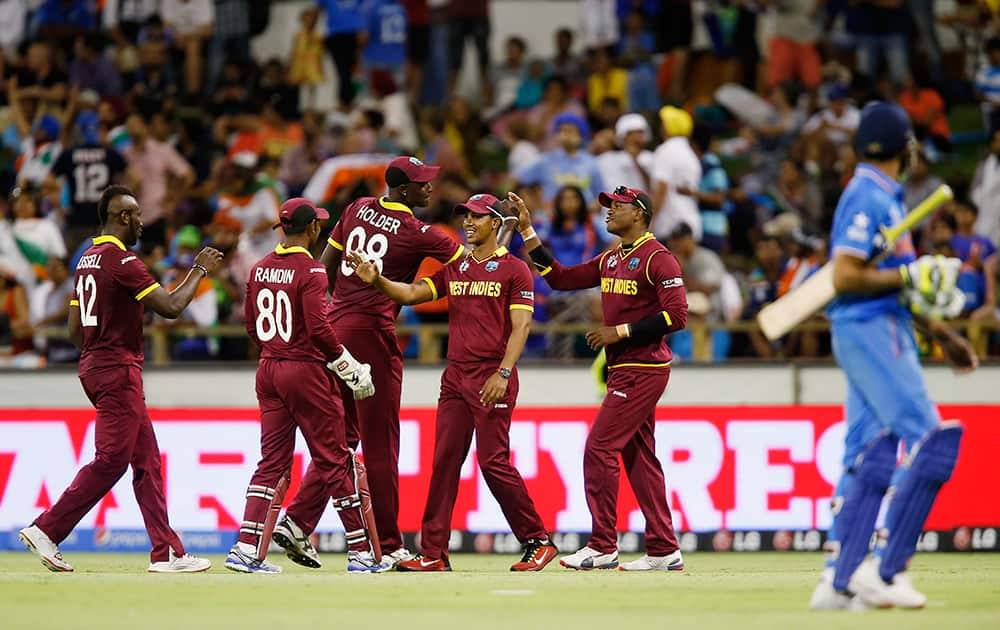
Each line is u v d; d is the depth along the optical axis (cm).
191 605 2273
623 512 3766
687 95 6488
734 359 4209
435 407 3894
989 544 3766
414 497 3806
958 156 6184
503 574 2872
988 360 3953
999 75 5834
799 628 1948
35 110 6303
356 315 2955
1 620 2067
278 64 6519
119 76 6438
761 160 5684
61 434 3847
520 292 2927
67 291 4719
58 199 5381
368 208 3009
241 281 4809
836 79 5791
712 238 4803
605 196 3023
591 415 3784
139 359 2931
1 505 3850
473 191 5450
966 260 4672
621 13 6462
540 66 6600
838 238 2164
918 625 1972
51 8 6919
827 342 4341
